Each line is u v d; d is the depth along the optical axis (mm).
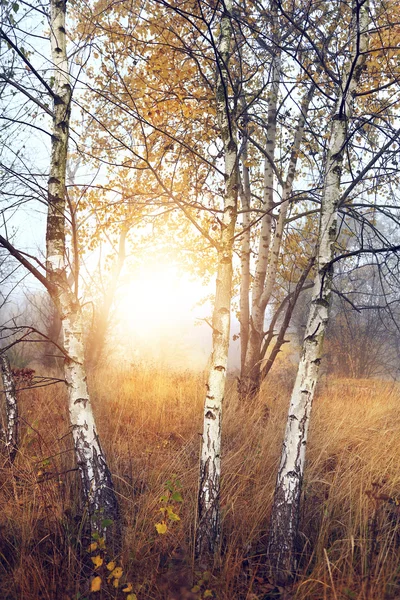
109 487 3836
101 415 6520
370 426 5895
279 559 3316
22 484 4191
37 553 3385
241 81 4273
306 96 6805
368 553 3236
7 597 3059
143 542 3480
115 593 3064
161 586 3031
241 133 6254
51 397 7234
